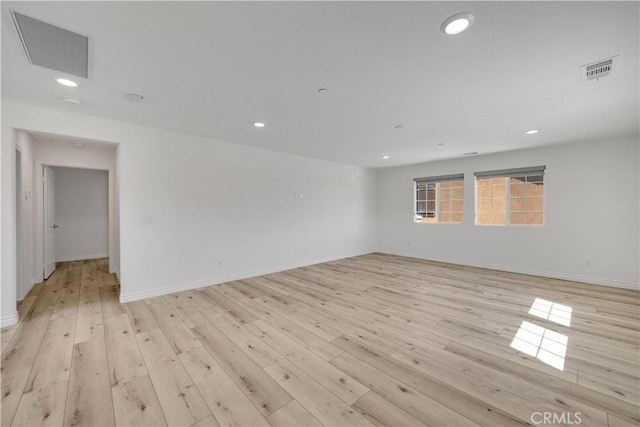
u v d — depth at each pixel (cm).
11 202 282
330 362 218
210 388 186
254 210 492
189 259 412
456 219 614
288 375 201
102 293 390
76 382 192
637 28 165
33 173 415
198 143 420
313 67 214
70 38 175
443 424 155
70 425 154
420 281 456
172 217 394
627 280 413
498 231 540
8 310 281
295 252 562
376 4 147
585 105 286
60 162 439
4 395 178
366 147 486
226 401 174
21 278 355
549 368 209
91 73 221
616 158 419
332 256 641
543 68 213
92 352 231
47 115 299
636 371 204
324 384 191
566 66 210
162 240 385
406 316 308
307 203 585
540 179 498
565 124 349
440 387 187
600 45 183
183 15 154
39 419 158
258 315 312
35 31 167
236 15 155
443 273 511
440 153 537
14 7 145
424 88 249
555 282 446
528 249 504
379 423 156
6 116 278
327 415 162
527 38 176
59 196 621
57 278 471
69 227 634
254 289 412
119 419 159
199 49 189
